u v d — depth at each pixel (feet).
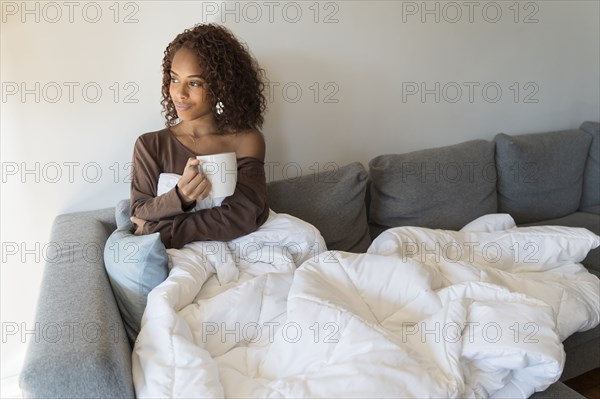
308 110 6.50
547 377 3.79
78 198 5.66
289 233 4.99
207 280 4.52
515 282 4.83
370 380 3.32
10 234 5.49
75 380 3.17
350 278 4.36
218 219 4.71
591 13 8.26
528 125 8.28
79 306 3.71
